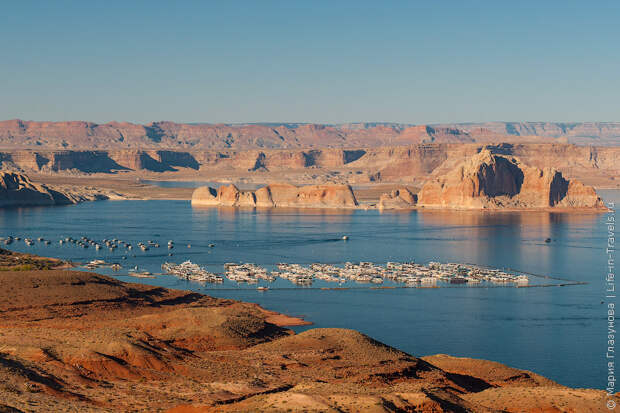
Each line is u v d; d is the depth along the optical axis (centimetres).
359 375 9194
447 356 11238
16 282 14500
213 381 8281
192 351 10125
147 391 7494
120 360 8562
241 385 8062
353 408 6369
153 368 8594
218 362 9406
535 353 12938
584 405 7769
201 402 7194
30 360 7950
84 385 7444
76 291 14525
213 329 12106
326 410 6178
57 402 6500
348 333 11119
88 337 9344
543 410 7700
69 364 8138
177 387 7794
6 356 7819
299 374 9050
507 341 13775
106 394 7194
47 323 12544
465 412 6988
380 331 14462
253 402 6644
